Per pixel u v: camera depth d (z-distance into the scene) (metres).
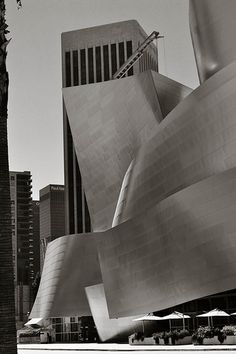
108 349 35.34
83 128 55.34
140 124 49.50
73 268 55.03
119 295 42.31
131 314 40.84
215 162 37.03
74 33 139.50
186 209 35.72
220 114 37.12
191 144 39.31
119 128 51.88
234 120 36.12
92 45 137.75
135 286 40.50
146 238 39.47
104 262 44.22
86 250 55.00
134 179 46.31
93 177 55.16
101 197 54.53
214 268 33.34
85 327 55.66
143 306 39.59
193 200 35.22
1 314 13.76
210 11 44.72
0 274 14.02
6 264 14.14
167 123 42.03
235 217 32.50
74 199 128.50
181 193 36.22
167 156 41.69
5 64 14.80
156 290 38.25
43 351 40.41
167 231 37.31
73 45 138.62
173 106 48.56
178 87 50.47
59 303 54.66
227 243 32.69
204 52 45.38
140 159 46.12
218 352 26.78
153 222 38.78
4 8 14.73
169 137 41.62
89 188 55.69
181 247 35.94
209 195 34.16
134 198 45.25
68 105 56.25
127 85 51.06
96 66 136.50
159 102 47.34
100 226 54.78
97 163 54.56
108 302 43.53
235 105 36.28
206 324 38.28
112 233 43.28
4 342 13.59
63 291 54.81
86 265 54.41
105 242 44.06
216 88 37.69
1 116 14.82
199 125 38.69
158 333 38.62
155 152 43.22
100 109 53.50
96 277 53.47
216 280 33.12
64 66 138.00
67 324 58.62
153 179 42.97
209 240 33.84
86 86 54.62
